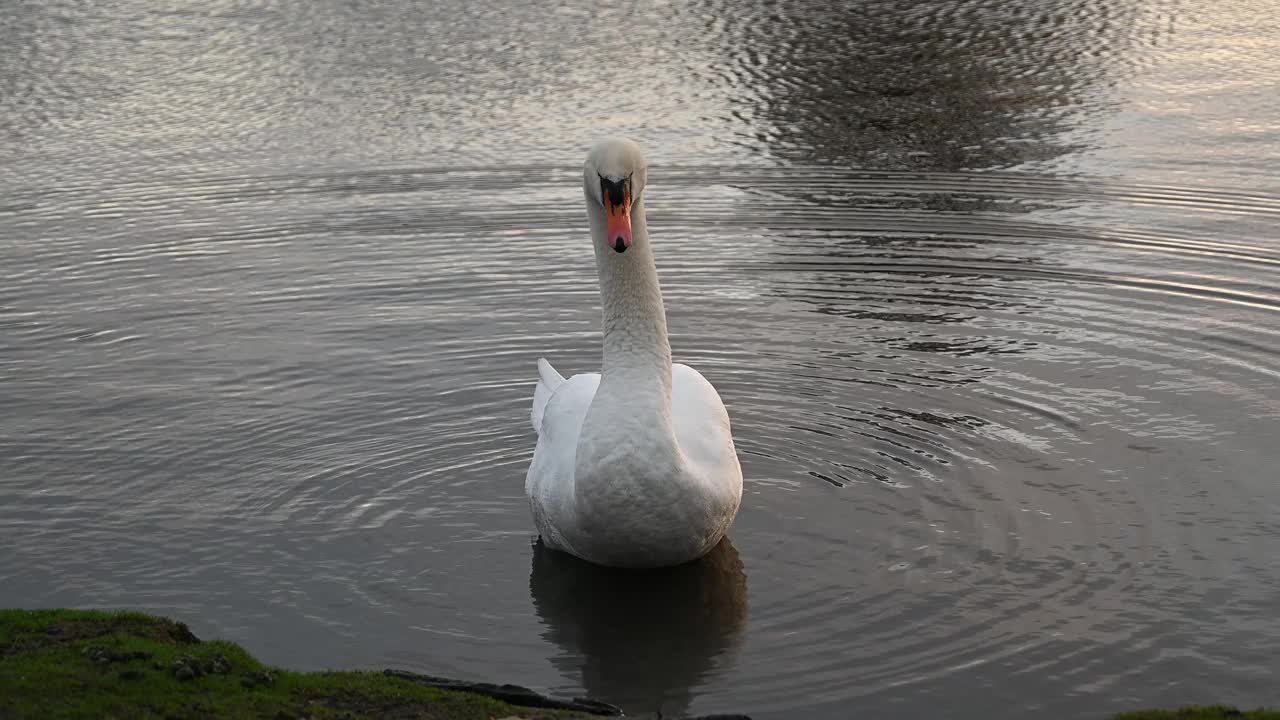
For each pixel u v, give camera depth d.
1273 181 14.45
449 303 12.01
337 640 6.98
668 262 12.88
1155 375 10.12
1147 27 21.62
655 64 20.33
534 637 7.04
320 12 24.44
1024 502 8.30
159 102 19.03
